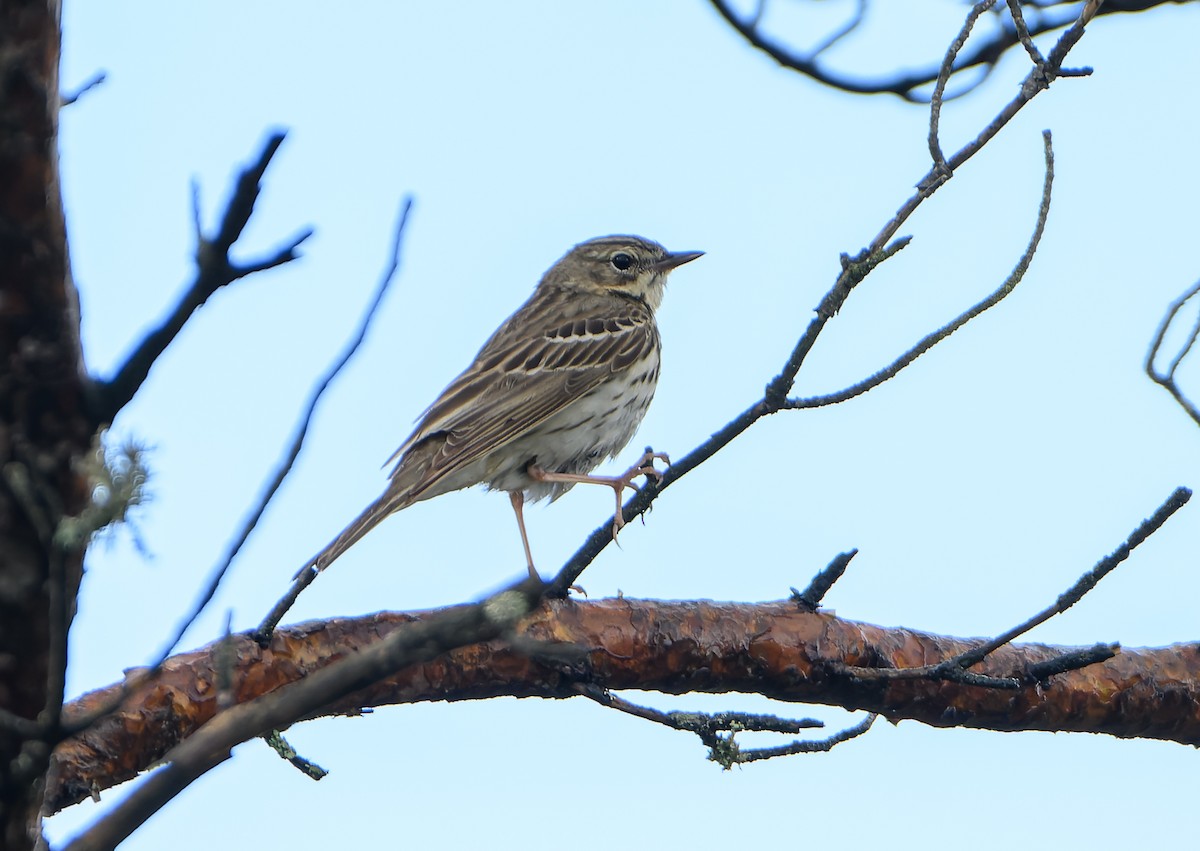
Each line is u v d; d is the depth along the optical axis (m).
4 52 6.02
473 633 6.07
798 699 12.09
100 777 10.21
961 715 12.13
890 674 11.51
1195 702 12.41
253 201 5.79
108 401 6.38
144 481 6.27
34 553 6.67
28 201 6.17
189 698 10.52
